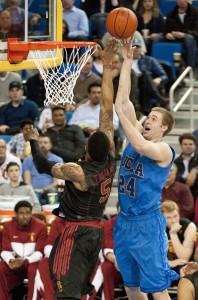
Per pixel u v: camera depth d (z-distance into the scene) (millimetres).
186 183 14047
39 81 16922
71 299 8992
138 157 9367
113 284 12375
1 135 15930
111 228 12430
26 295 13172
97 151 9023
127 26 9180
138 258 9398
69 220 9164
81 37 17594
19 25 10961
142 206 9359
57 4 11445
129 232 9422
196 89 17719
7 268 12633
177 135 16516
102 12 18906
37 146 9125
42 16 11305
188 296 9391
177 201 13516
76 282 9039
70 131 15062
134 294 9789
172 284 12500
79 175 8898
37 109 16438
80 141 14977
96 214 9211
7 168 13977
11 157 14570
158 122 9352
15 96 16234
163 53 17672
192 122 16734
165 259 9508
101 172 9062
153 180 9305
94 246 9141
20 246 12695
